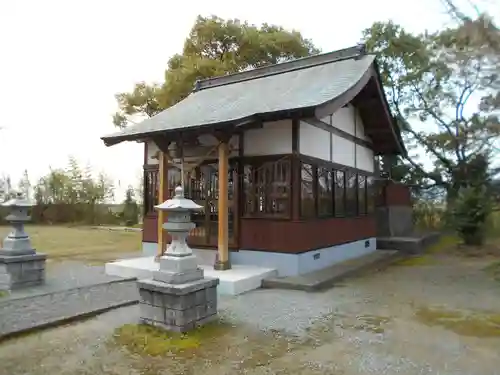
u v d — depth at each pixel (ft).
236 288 20.45
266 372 11.05
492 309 17.84
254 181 24.99
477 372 11.13
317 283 21.59
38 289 20.81
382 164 52.70
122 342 13.19
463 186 46.37
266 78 33.04
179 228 14.51
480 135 39.60
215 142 25.49
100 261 31.37
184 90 50.60
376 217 42.04
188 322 14.28
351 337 13.99
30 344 13.07
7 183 58.34
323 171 27.50
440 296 20.30
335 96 21.57
